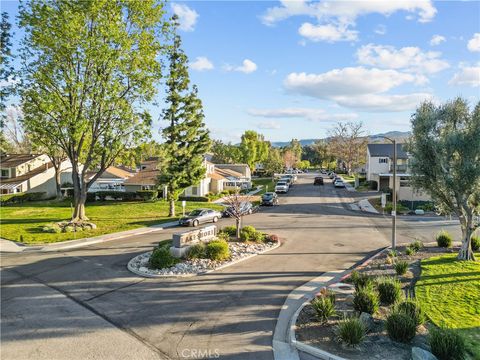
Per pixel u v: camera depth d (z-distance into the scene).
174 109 33.44
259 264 17.38
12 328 10.38
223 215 35.34
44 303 12.38
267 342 9.52
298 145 148.75
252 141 96.31
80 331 10.16
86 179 57.97
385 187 54.34
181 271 16.02
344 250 20.47
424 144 17.00
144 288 13.93
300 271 16.22
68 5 25.94
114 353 8.93
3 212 36.84
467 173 15.70
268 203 42.25
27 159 55.00
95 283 14.63
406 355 8.66
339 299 12.45
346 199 47.78
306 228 27.91
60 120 28.08
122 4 28.33
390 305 11.27
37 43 26.16
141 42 28.89
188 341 9.57
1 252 21.19
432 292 13.02
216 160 97.12
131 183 49.50
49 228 26.80
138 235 26.25
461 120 16.88
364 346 9.11
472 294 12.69
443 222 30.58
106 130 29.77
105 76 28.34
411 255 18.73
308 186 67.44
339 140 86.94
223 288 13.89
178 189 34.78
